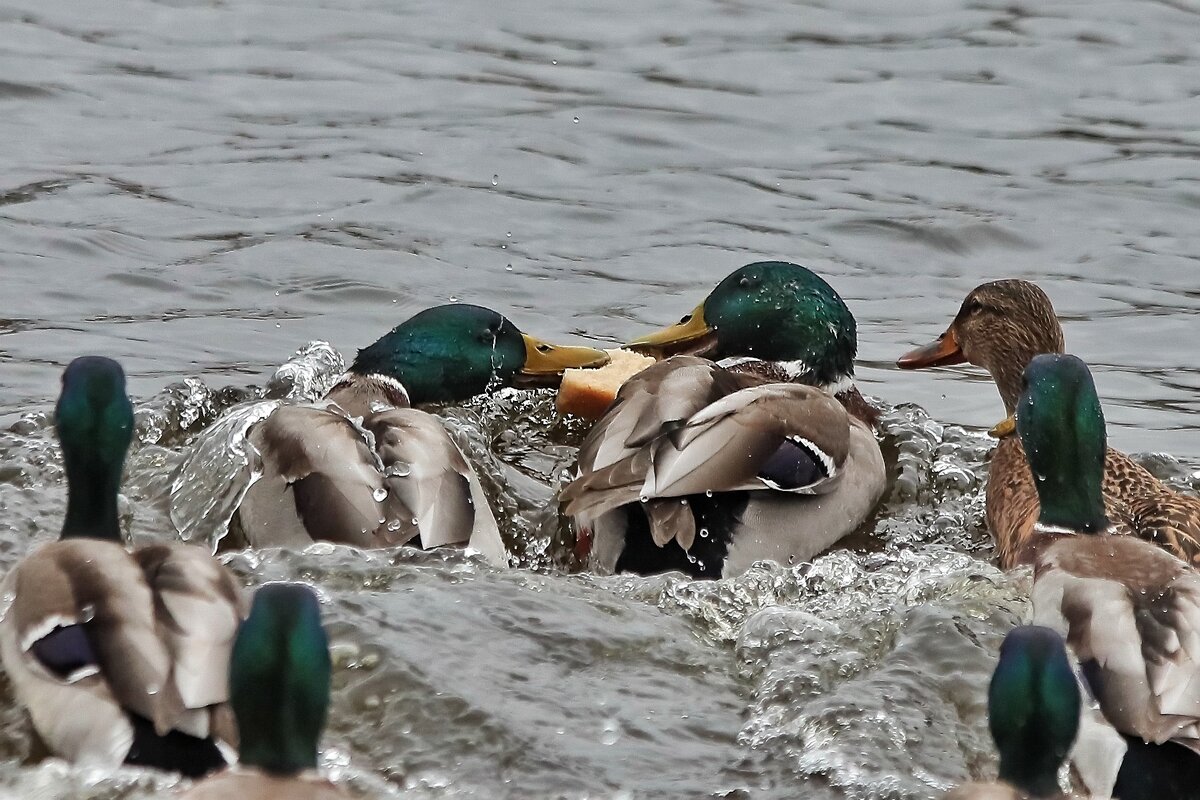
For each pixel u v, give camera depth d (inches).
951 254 711.1
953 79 921.5
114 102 849.5
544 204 741.9
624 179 776.9
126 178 748.6
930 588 393.4
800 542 445.4
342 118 844.6
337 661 325.1
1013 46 969.5
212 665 273.4
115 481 356.8
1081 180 787.4
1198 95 897.5
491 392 550.9
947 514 483.5
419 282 653.3
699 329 558.9
